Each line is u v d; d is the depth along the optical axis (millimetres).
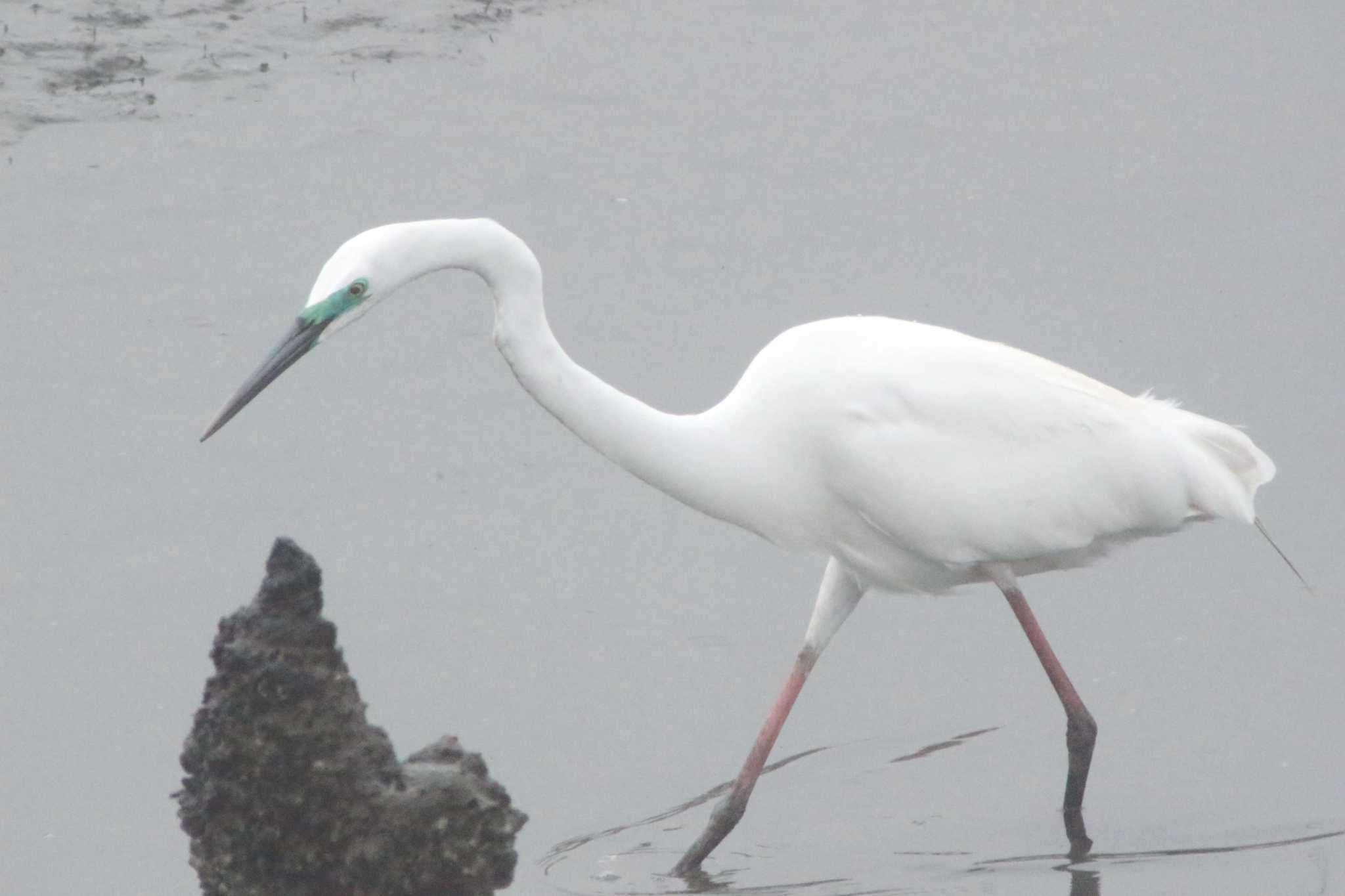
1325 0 20422
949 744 10031
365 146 16781
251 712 6875
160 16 19125
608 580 11266
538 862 8898
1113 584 11438
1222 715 10188
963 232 15484
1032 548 9703
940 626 11094
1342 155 16906
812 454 9625
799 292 14438
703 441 9570
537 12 19969
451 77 18312
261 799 6969
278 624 6879
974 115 17797
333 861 7070
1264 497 12016
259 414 12844
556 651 10547
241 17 19281
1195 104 18031
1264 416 12820
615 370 13273
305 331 8562
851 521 9789
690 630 10820
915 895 8695
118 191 15836
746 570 11453
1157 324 14047
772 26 19906
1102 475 9641
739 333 13820
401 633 10602
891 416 9523
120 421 12633
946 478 9508
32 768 9383
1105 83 18531
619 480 12336
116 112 17203
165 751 9570
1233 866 8898
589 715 10008
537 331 9023
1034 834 9258
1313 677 10445
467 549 11469
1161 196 16172
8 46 18188
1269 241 15352
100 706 9906
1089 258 15094
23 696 9945
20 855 8703
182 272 14586
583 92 18094
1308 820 9258
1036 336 13867
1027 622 9789
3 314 13898
